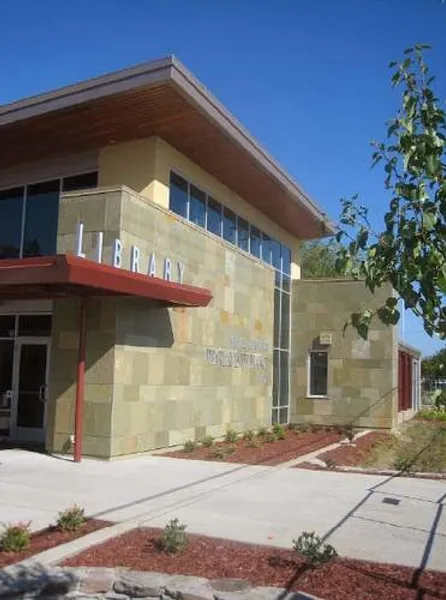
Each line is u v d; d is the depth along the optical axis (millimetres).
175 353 15336
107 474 11469
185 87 13578
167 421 14898
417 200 4121
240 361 19094
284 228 25062
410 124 4305
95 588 5812
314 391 23891
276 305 23359
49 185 17375
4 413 16125
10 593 5586
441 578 6070
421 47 4355
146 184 15695
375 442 19078
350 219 4523
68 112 14438
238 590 5559
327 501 9523
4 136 15703
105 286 11156
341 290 23766
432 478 11898
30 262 10844
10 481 10578
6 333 16422
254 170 18266
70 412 13344
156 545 6883
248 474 11852
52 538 7160
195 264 16422
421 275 4086
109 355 13016
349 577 6023
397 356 24344
